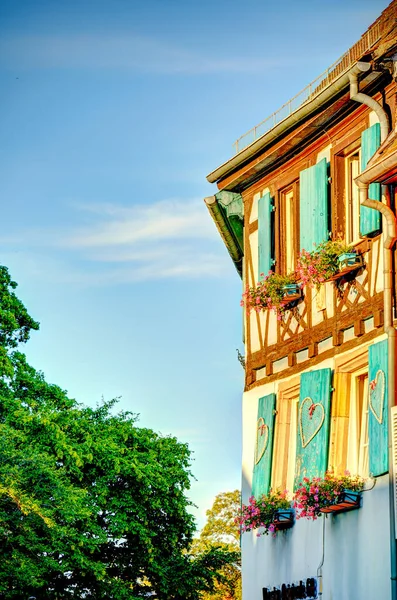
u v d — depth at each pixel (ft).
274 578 71.15
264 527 72.90
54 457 97.71
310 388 67.36
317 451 65.77
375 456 59.98
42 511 88.17
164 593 113.50
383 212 60.13
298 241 71.61
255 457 73.41
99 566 100.68
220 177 78.02
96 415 115.03
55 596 105.19
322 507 62.54
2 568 90.58
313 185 68.59
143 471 109.50
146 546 111.24
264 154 72.95
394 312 60.13
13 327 108.58
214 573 116.98
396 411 57.82
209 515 181.06
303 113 67.26
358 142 65.31
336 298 66.08
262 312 74.90
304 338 69.31
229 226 80.69
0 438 91.09
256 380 75.25
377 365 60.59
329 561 64.08
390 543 57.62
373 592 59.11
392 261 60.44
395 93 61.77
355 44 67.92
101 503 106.52
